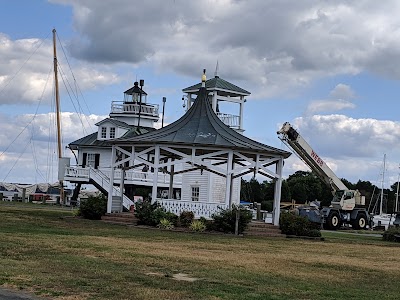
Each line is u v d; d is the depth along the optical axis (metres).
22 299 11.00
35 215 37.38
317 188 115.62
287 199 110.38
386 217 73.88
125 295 11.80
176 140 35.38
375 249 29.23
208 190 49.72
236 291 13.09
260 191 105.81
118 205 38.97
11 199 78.00
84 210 37.19
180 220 33.91
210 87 55.94
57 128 70.38
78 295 11.55
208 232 32.25
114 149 37.78
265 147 37.09
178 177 56.28
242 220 32.91
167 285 13.26
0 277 12.84
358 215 58.44
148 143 35.44
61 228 28.36
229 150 35.50
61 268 14.69
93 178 50.88
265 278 15.56
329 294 13.66
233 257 20.38
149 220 33.84
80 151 60.38
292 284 14.86
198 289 13.00
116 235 26.52
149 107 65.19
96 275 13.94
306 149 53.44
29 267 14.52
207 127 37.47
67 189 81.12
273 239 31.44
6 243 19.61
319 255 23.62
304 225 35.00
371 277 17.61
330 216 56.22
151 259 17.88
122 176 39.84
